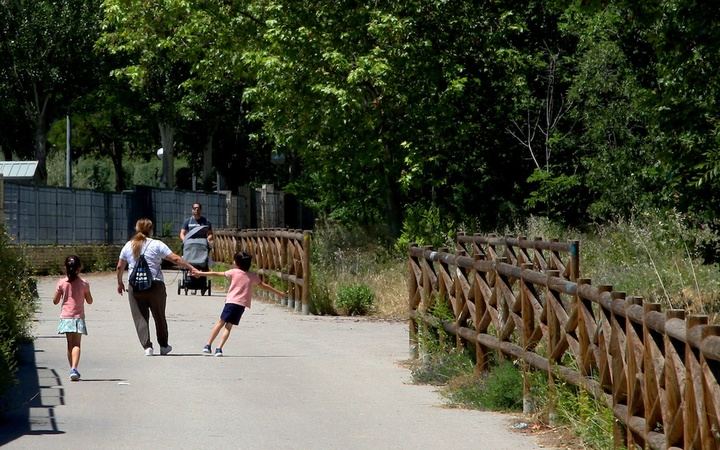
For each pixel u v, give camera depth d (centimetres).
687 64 3212
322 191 7700
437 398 2802
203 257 6084
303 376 3172
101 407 2608
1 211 4931
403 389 2945
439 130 6391
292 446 2169
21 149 15050
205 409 2595
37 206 8219
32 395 2778
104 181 18075
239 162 14588
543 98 6950
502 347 2714
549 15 6825
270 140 7200
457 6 6406
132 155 17338
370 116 6412
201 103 12325
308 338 4169
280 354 3681
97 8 13300
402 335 4294
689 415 1508
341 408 2636
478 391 2695
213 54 7212
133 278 3588
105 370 3241
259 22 6875
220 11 6950
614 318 1961
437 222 6372
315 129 6631
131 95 12988
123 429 2331
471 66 6594
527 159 6938
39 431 2302
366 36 6350
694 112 3297
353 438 2262
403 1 6312
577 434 2202
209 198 10725
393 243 6688
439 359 3136
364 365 3422
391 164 6588
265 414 2538
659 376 1670
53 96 13938
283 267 5694
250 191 11194
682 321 1572
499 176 6994
